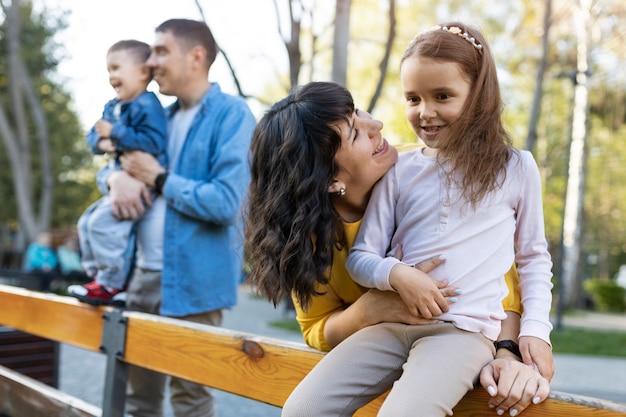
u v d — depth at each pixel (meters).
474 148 1.56
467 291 1.53
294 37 5.28
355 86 11.44
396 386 1.44
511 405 1.38
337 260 1.78
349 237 1.74
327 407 1.49
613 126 19.78
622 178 26.77
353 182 1.67
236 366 1.99
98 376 5.52
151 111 2.80
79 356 6.57
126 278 2.88
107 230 2.81
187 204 2.66
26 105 21.86
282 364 1.84
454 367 1.43
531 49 17.84
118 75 2.83
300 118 1.62
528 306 1.57
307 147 1.60
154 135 2.78
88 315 2.63
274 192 1.63
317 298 1.83
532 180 1.62
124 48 2.86
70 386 5.07
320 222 1.62
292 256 1.59
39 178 22.97
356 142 1.63
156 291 2.82
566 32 15.71
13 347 3.88
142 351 2.34
